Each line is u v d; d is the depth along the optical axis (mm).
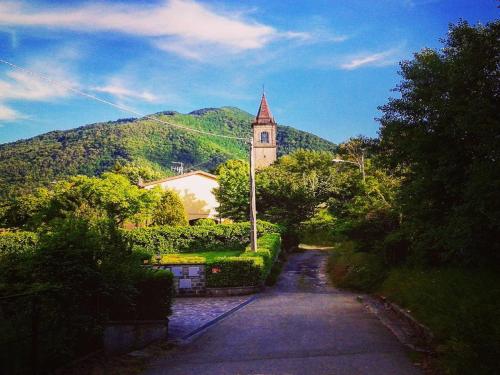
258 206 50500
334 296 19359
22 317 7562
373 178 30734
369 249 22328
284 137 175125
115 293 9672
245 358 9172
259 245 29641
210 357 9492
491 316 8258
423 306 11789
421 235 14836
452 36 11203
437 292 11969
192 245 41625
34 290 7504
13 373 7062
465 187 10641
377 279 20359
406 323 11766
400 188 14984
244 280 22406
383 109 12602
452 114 10633
